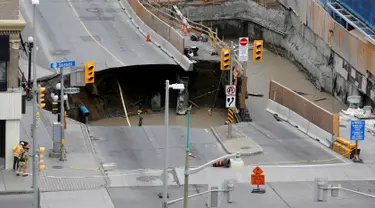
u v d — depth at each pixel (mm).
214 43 151125
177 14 174000
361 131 107500
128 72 141625
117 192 94500
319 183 87688
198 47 150250
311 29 163750
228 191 85688
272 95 130375
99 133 115188
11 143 98438
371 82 135750
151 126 119938
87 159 104000
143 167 102750
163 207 84312
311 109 118625
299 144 114500
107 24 161250
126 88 141625
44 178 96875
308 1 165000
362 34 141500
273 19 183250
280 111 128000
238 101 136500
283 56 179000
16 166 98250
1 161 99000
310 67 162750
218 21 192625
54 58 138500
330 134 113562
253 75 164750
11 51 97188
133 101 141125
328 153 110938
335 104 147625
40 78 126875
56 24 158375
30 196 92125
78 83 103625
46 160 102438
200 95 143875
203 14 190375
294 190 97750
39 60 137125
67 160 103062
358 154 108625
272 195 95875
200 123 135500
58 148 103438
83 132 114188
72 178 97438
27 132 110562
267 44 186125
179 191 95750
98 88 136750
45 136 109875
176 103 142500
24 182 95250
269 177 101500
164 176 84562
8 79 97750
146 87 142875
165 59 142625
